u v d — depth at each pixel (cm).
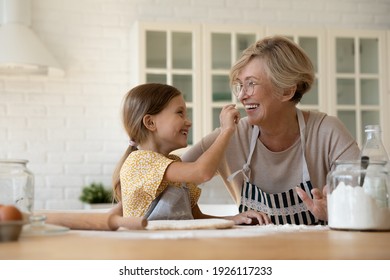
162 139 203
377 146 157
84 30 440
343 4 469
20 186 125
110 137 440
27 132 430
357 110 432
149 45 408
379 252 91
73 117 436
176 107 204
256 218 188
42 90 433
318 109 427
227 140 189
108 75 442
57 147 433
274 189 214
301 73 204
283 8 461
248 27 420
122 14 445
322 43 430
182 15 448
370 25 472
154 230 137
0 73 423
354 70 434
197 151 218
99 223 132
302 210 204
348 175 138
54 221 136
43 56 390
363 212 134
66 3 438
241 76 206
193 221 152
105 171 438
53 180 431
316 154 212
